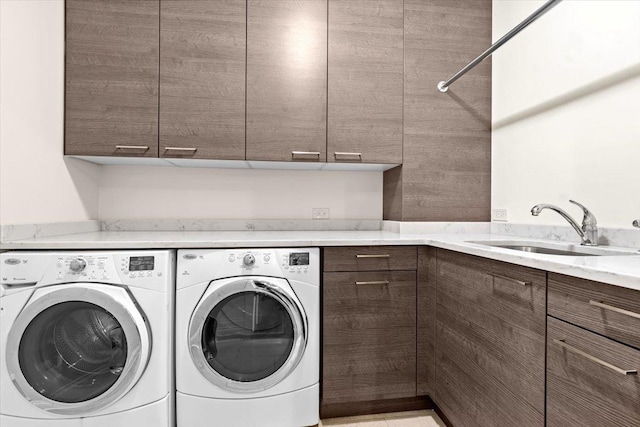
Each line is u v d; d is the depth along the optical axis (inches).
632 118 54.3
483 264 54.2
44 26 66.9
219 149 79.2
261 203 95.4
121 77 75.9
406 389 72.0
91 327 58.9
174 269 65.0
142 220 89.7
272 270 65.2
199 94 78.4
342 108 83.7
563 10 67.6
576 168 64.4
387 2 85.6
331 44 83.3
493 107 89.4
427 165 87.7
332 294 69.3
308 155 82.4
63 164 73.7
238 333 64.6
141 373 59.5
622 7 55.9
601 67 59.5
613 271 32.2
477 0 89.6
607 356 33.2
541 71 73.2
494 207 88.7
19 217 60.4
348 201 99.0
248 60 80.1
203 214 93.0
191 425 63.4
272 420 65.6
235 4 79.5
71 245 59.6
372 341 70.7
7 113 57.2
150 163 86.5
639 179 53.2
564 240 66.4
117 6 75.7
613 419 32.5
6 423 56.0
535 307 43.1
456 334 61.9
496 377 50.5
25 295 56.2
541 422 41.8
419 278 72.9
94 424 58.5
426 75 87.4
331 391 69.1
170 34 77.3
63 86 74.0
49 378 57.0
